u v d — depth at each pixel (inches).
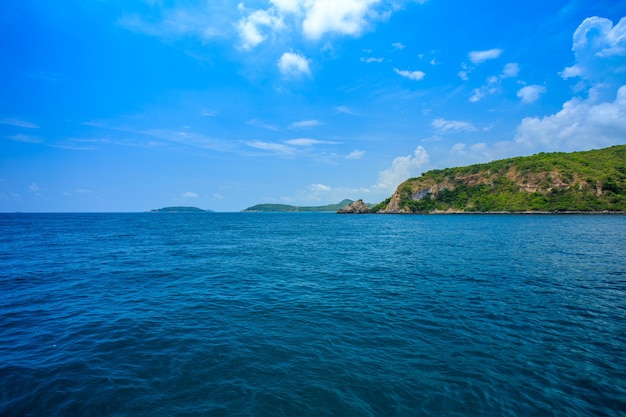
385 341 410.6
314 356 368.8
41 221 3870.6
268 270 890.1
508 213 5994.1
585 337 423.2
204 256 1142.3
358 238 1870.1
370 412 269.9
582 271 844.0
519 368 342.0
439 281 748.6
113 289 674.2
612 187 5201.8
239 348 388.8
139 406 275.4
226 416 263.3
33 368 336.2
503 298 603.8
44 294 631.2
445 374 329.4
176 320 487.8
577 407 278.1
